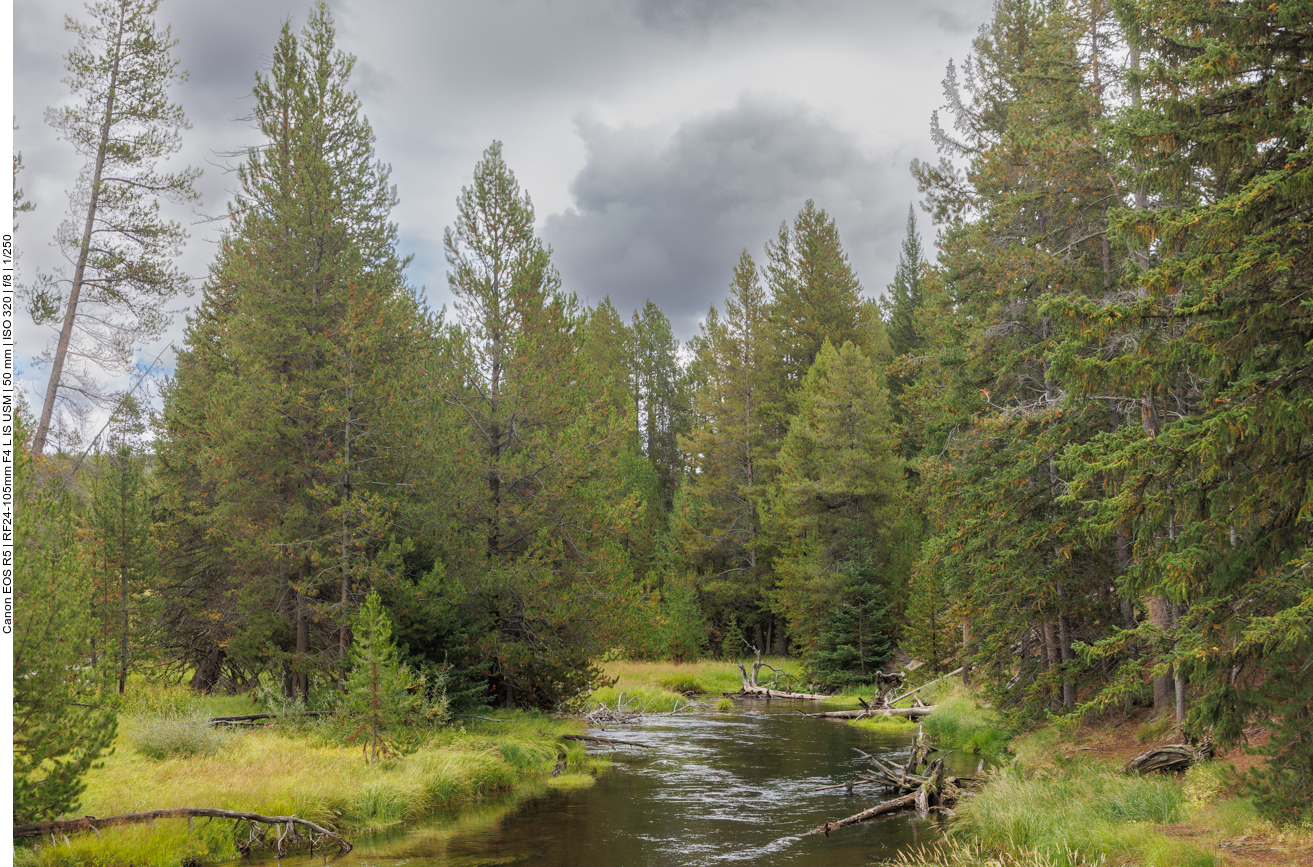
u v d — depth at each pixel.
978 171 26.03
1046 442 16.81
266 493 21.56
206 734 16.17
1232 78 9.85
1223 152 10.05
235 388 20.86
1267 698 9.75
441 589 21.58
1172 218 9.93
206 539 24.47
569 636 23.28
